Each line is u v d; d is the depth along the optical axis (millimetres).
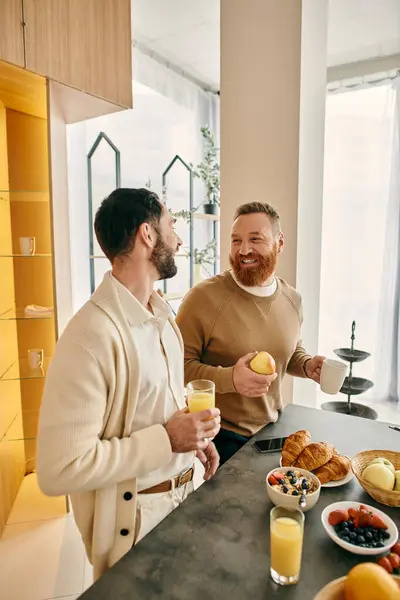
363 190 3828
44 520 2277
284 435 1429
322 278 4062
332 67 3826
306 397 2770
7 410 2373
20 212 2453
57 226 2193
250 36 2549
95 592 793
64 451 921
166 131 3873
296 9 2385
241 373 1377
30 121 2404
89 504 1080
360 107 3770
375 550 857
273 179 2568
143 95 3609
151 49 3510
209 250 4473
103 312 1040
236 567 853
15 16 1769
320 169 2764
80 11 2033
